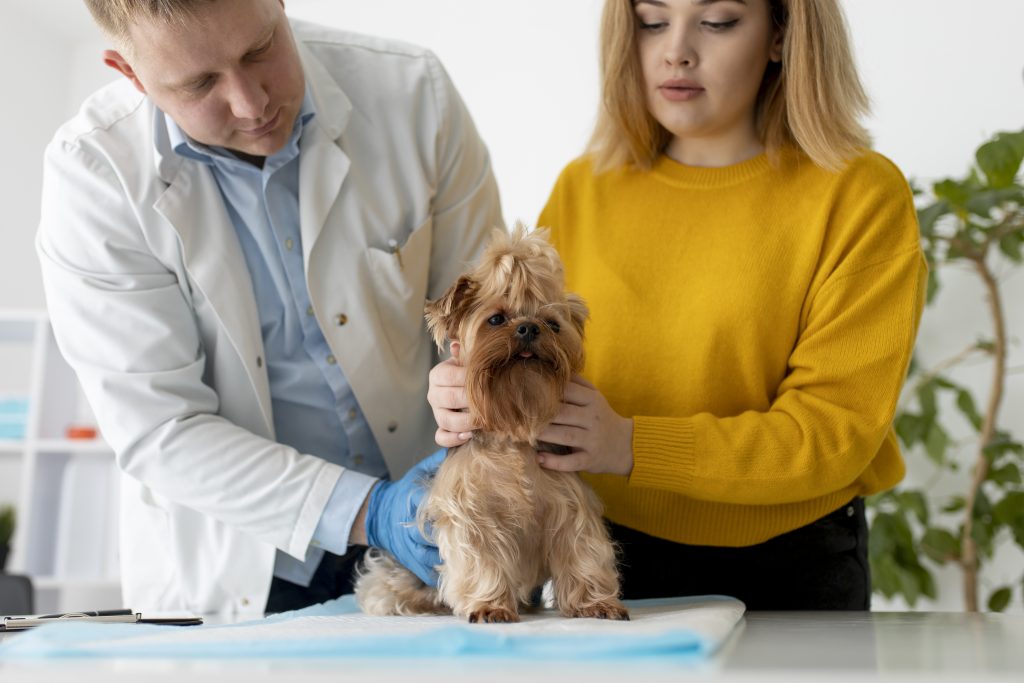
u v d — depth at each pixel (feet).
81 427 15.02
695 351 5.82
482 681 2.48
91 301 6.04
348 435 6.61
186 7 5.01
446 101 6.82
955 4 12.87
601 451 5.21
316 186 6.28
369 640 3.07
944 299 12.84
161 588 6.71
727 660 2.92
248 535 6.30
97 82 18.11
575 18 15.29
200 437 5.89
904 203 5.79
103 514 14.61
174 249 6.06
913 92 12.99
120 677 2.57
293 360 6.56
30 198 17.42
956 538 11.77
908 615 5.32
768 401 5.81
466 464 5.03
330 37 6.97
